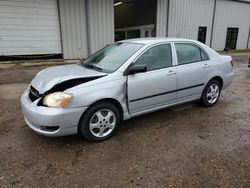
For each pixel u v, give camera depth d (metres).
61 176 2.60
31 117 3.03
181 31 15.08
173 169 2.73
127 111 3.60
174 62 4.08
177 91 4.16
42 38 10.48
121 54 3.83
